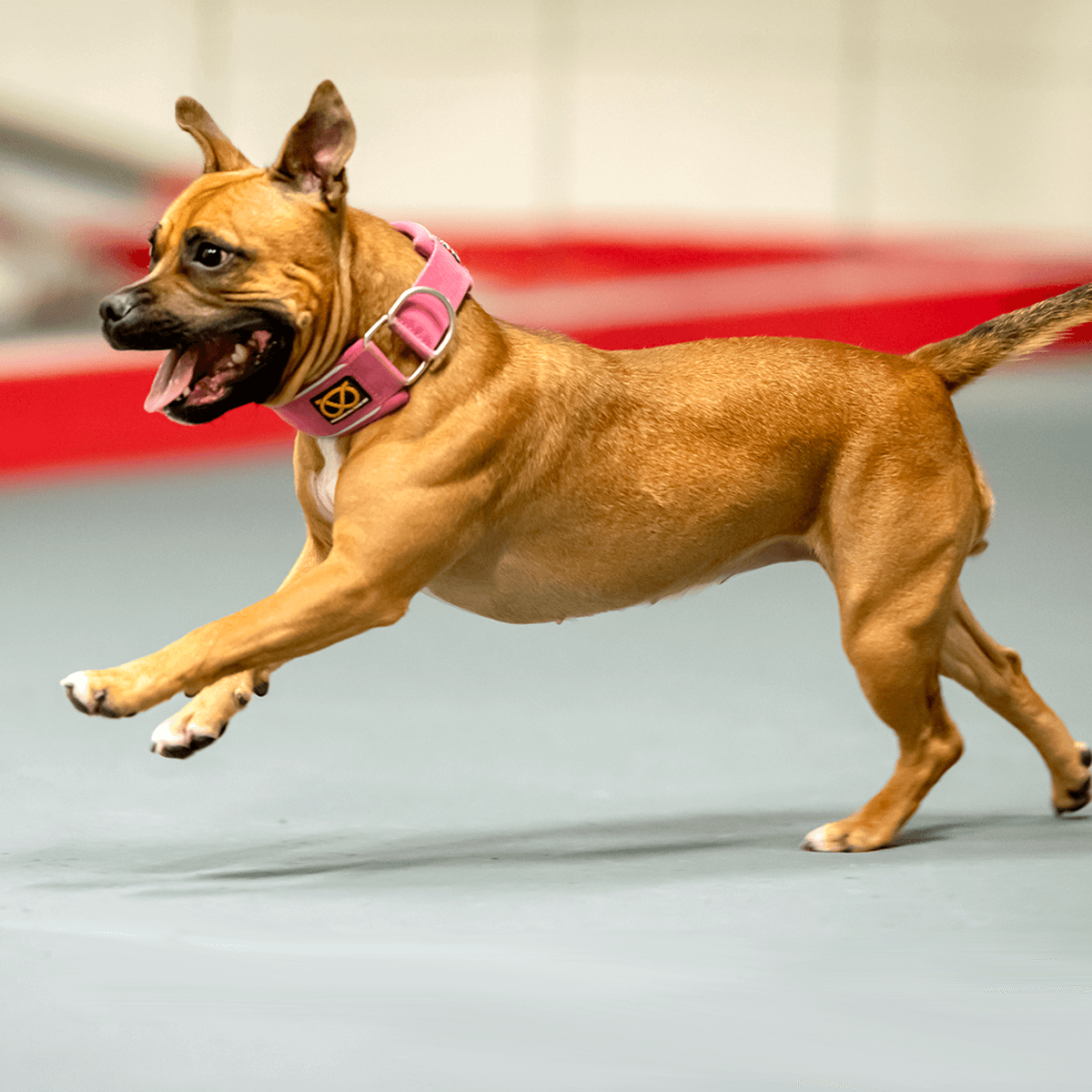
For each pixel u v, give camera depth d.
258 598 14.52
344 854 7.57
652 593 7.54
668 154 34.62
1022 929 6.28
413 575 6.91
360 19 33.47
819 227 35.06
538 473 7.14
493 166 34.25
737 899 6.70
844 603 7.45
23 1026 5.29
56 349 22.02
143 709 6.55
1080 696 10.69
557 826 8.12
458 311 7.05
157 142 29.69
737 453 7.34
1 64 32.00
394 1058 5.03
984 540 7.89
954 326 28.66
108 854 7.56
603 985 5.67
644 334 25.75
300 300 6.68
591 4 34.06
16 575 15.49
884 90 34.94
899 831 7.75
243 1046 5.12
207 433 23.11
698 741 10.00
